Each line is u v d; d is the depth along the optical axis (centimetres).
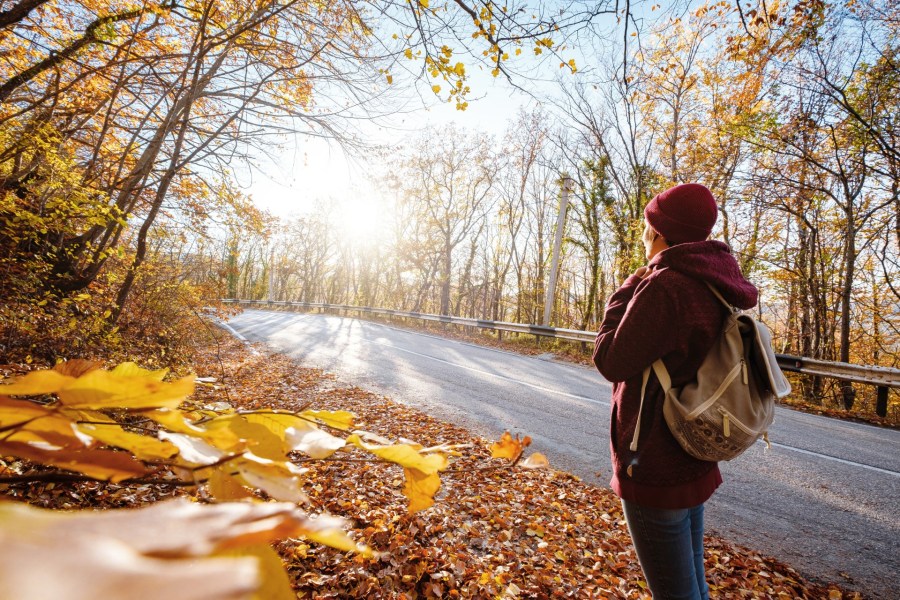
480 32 380
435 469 60
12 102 620
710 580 317
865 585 323
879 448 606
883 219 1272
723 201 1343
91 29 561
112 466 40
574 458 529
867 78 1047
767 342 148
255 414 65
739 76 1098
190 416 71
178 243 985
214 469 52
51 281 701
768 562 341
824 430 684
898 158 1038
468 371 1040
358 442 60
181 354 950
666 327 151
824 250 1452
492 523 380
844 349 1288
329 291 4616
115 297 870
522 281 2938
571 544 363
